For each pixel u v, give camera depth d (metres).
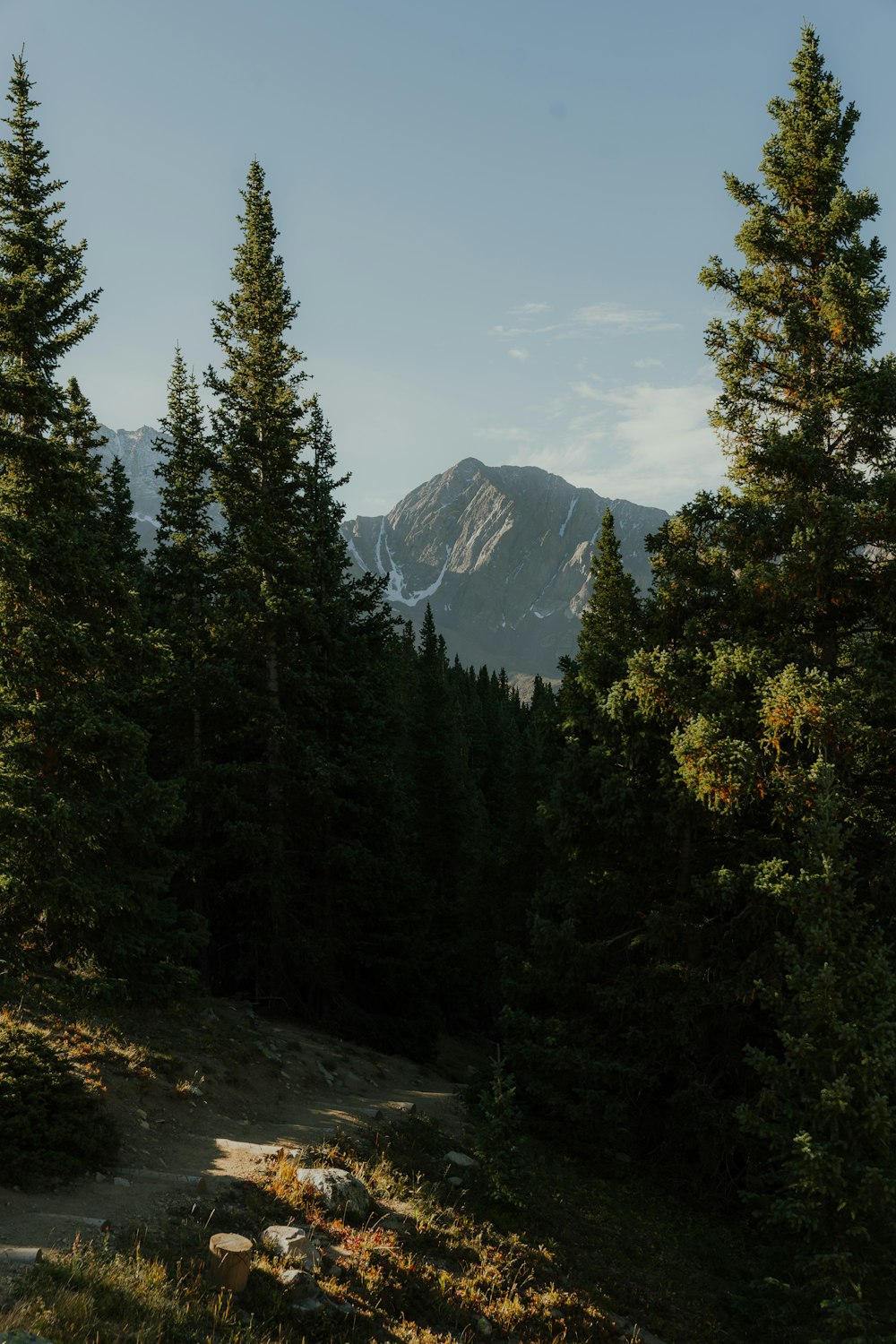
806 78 20.27
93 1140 11.60
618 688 18.67
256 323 28.84
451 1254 12.15
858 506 17.34
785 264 20.11
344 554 30.64
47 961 17.58
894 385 17.50
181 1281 8.90
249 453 27.92
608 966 20.20
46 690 16.16
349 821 28.17
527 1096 19.80
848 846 17.44
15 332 16.72
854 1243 12.02
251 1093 17.17
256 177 29.22
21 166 17.91
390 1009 29.58
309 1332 9.11
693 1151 19.30
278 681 27.58
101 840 17.56
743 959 17.95
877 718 16.89
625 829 18.70
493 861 38.00
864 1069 12.12
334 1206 11.96
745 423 20.30
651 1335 12.28
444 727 42.00
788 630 18.25
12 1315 6.82
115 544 27.39
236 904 27.72
